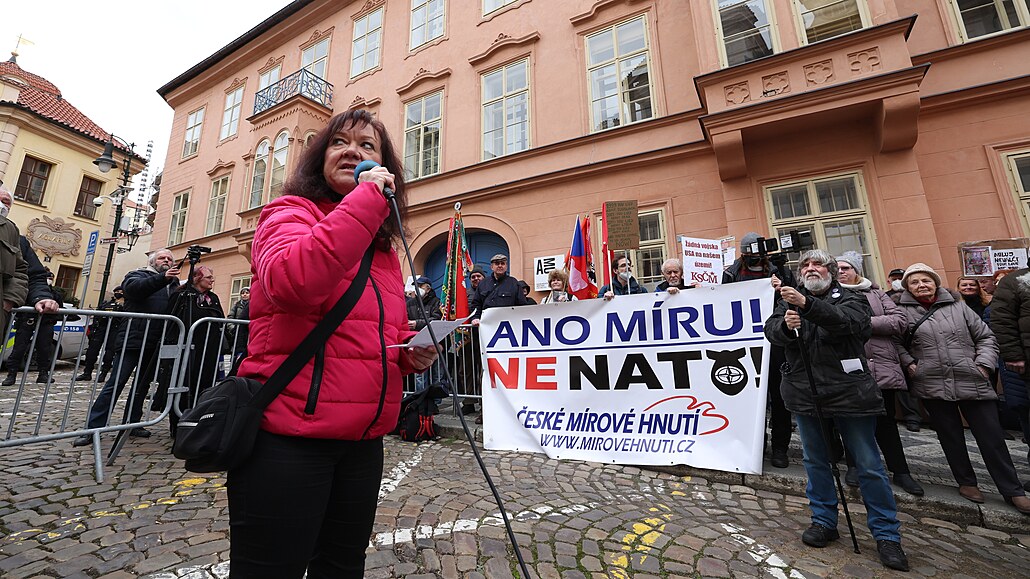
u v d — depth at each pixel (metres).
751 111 6.12
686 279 5.48
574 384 3.99
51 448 3.84
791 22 6.37
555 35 9.09
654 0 8.21
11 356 6.39
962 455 2.91
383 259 1.33
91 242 10.31
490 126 9.55
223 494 2.88
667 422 3.60
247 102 14.47
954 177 5.67
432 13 11.05
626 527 2.55
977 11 5.97
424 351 1.40
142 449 3.88
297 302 0.93
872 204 5.89
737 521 2.69
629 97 8.20
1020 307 2.97
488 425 4.19
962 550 2.40
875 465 2.32
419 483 3.20
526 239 8.56
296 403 1.00
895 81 5.45
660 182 7.53
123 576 1.93
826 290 2.58
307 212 1.16
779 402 3.48
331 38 13.01
